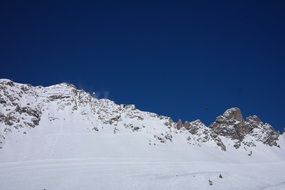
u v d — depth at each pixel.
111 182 100.38
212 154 182.38
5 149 139.25
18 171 111.12
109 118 191.00
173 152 168.38
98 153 145.50
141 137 178.75
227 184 97.88
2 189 94.75
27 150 141.25
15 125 158.12
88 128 174.62
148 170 118.19
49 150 142.50
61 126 170.75
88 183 99.62
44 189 94.56
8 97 174.88
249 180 104.06
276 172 137.12
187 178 100.75
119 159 140.50
